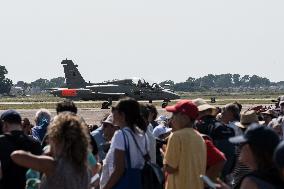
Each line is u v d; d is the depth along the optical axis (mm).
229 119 32250
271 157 13641
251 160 13914
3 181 20703
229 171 28141
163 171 24078
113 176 21297
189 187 21828
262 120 44781
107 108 189125
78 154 16516
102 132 30031
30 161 16125
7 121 21188
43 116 31578
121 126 21812
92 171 19750
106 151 27422
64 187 16203
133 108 21750
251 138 13836
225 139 28094
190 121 22375
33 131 31375
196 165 21891
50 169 16281
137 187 21250
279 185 13234
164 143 28484
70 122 16641
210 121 28656
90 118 133250
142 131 21984
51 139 16641
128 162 21344
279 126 35594
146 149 21875
